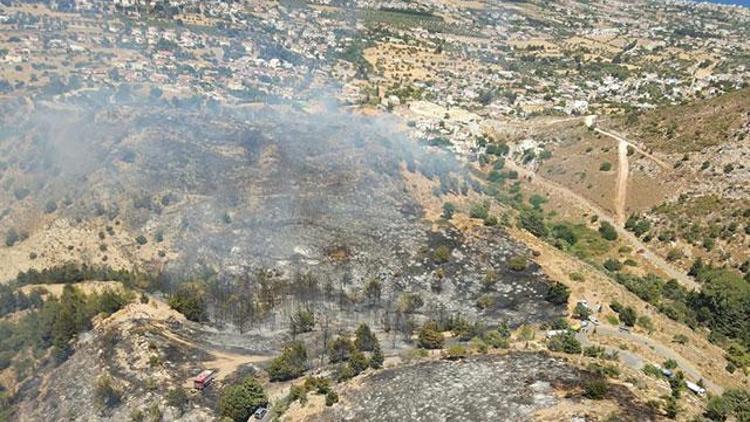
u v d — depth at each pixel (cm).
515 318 12769
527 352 10338
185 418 9762
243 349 11844
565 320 12250
